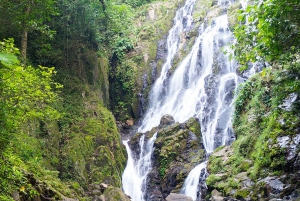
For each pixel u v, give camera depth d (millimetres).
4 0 8969
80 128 13000
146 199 13547
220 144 14031
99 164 12250
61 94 13688
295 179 8484
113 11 18516
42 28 10812
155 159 14352
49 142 11297
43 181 7695
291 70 7055
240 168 10516
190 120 15242
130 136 17797
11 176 5375
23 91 6418
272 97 10297
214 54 18547
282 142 9484
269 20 5824
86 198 10156
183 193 12438
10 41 5078
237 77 16203
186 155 13922
